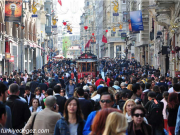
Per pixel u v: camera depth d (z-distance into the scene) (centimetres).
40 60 18238
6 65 10806
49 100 2023
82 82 5444
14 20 7881
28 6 13938
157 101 2514
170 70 9075
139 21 8212
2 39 9862
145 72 8919
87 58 8950
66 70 11012
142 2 13238
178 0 7331
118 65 13338
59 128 1714
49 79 6425
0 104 1481
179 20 7119
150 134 1669
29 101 3228
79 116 1741
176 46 7456
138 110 1633
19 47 12619
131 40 17138
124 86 3609
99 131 1316
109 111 1333
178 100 2641
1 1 9619
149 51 13475
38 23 17988
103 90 2888
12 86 2261
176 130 2272
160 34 10156
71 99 1731
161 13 8444
